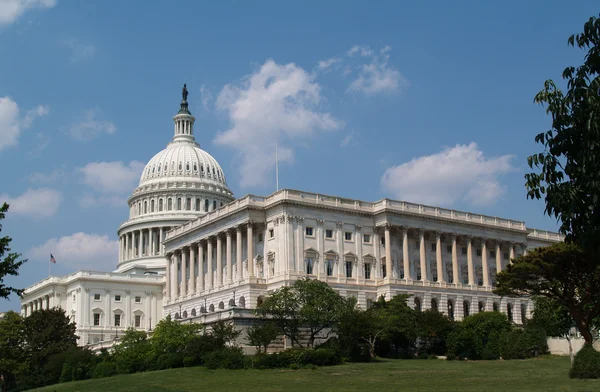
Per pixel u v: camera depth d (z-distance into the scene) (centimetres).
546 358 10675
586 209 4016
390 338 10962
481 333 11606
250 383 7588
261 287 13250
